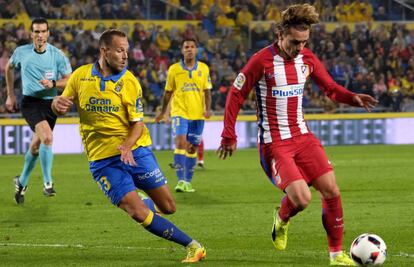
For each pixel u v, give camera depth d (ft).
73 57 229.86
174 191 115.44
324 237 74.23
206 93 120.16
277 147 61.11
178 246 70.49
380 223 82.74
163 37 243.40
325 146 225.56
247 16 258.57
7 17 238.27
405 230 77.92
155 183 62.80
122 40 59.72
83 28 239.09
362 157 179.93
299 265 60.13
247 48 252.21
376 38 254.47
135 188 61.46
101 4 249.14
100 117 60.90
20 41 225.56
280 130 61.41
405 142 233.55
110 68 60.64
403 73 249.75
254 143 221.66
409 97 245.24
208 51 245.04
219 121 220.02
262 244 71.20
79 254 66.49
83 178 136.56
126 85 60.54
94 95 60.54
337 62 246.06
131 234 77.71
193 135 116.98
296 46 59.47
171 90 118.93
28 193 114.52
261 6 261.03
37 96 98.99
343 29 253.44
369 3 269.03
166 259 63.46
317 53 247.70
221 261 62.08
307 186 59.67
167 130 215.72
